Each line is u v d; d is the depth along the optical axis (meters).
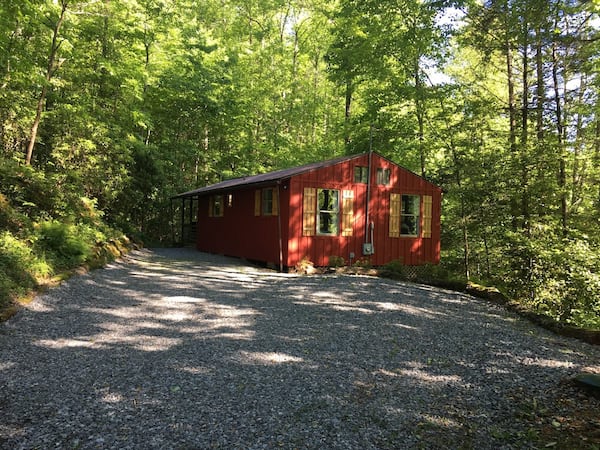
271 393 3.71
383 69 16.92
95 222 12.68
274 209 12.79
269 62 26.17
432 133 15.66
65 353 4.58
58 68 12.89
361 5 17.08
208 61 23.06
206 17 28.84
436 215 14.09
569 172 13.30
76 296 6.96
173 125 23.30
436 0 15.00
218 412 3.34
